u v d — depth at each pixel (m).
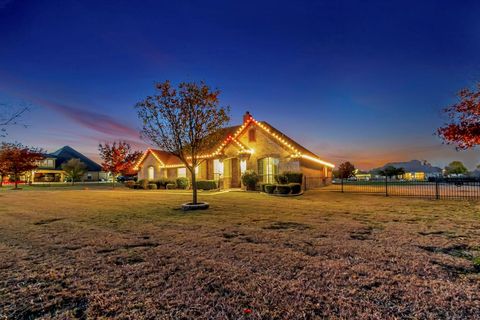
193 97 10.77
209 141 11.68
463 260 4.21
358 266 3.99
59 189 28.28
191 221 7.85
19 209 11.18
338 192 18.16
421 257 4.36
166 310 2.85
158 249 5.01
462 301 2.94
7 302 3.09
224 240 5.60
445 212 9.00
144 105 10.80
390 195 15.53
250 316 2.70
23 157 30.56
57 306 2.99
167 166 27.50
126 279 3.66
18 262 4.38
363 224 7.09
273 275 3.70
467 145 7.03
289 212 9.35
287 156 20.11
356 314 2.70
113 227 7.12
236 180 22.92
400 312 2.74
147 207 11.34
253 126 22.06
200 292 3.23
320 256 4.46
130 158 31.23
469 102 6.77
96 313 2.83
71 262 4.36
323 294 3.13
